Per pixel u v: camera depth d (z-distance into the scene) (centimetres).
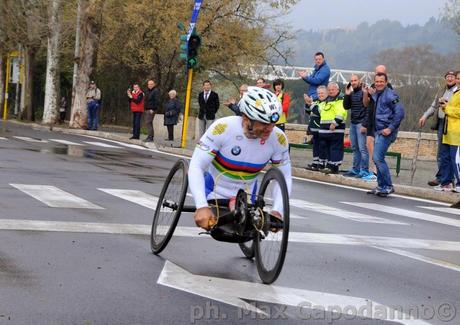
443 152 1719
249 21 4719
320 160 2053
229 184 754
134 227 965
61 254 773
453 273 812
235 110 2136
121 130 4612
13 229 890
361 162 1953
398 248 953
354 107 1944
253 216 705
